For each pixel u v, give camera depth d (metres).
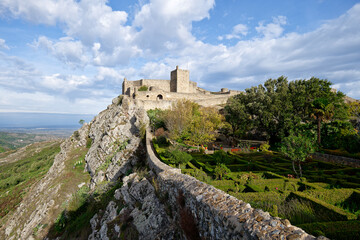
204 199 6.44
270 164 18.31
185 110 32.34
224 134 41.81
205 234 6.11
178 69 65.50
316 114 25.00
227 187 11.02
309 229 5.29
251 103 35.75
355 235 4.95
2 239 34.31
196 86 78.31
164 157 19.55
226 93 68.19
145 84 66.44
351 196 9.18
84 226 19.72
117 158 31.16
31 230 27.77
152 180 14.73
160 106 50.22
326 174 15.53
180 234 8.22
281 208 7.51
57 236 22.73
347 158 19.73
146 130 34.47
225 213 5.21
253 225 4.32
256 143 35.91
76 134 61.28
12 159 101.94
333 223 5.46
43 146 119.00
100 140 44.81
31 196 43.31
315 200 7.74
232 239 4.68
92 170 36.88
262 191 10.24
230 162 18.69
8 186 63.19
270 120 32.47
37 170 72.56
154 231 9.96
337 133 23.80
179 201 8.38
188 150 26.31
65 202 29.75
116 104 55.31
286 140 15.16
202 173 13.34
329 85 32.44
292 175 14.93
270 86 38.22
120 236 12.20
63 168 43.66
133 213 13.27
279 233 3.87
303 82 34.00
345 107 31.23
